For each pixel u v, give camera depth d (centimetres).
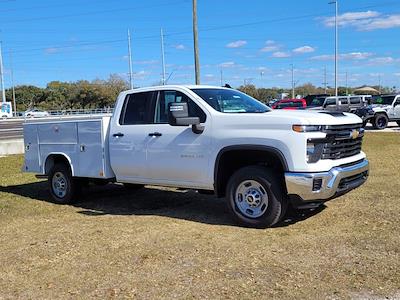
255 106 705
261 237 573
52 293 435
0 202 865
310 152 577
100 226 663
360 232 573
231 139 620
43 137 872
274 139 587
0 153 1702
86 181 860
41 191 987
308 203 594
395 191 798
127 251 541
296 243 542
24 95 10175
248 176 611
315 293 406
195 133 656
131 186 951
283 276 446
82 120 798
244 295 408
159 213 734
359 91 9044
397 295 397
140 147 718
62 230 650
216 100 675
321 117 596
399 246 516
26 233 643
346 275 443
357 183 636
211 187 652
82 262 513
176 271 472
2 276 483
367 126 2847
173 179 694
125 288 437
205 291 421
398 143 1662
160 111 708
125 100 754
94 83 9512
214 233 600
